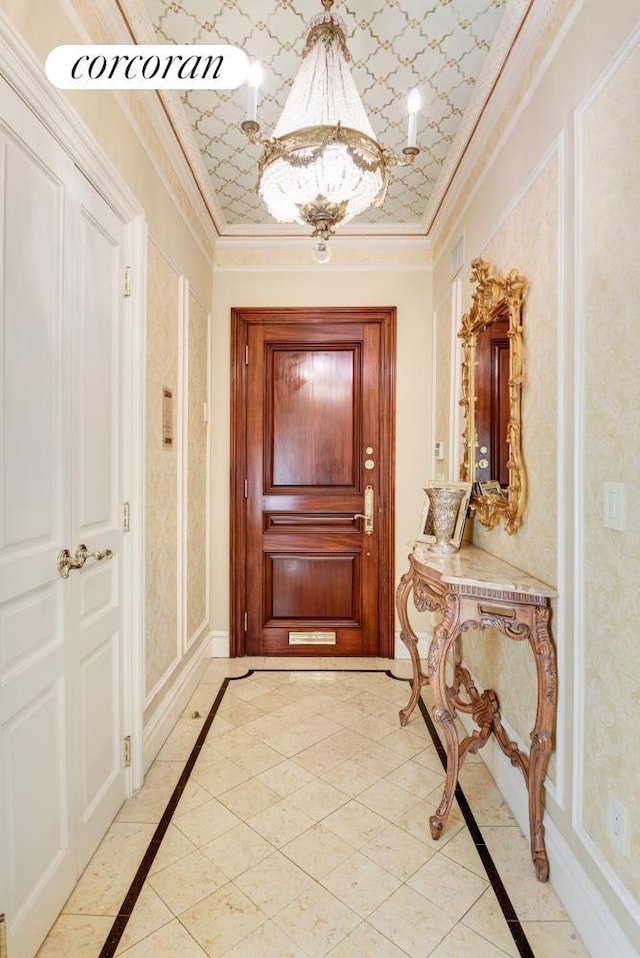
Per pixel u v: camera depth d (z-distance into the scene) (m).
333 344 3.05
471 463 2.16
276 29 1.62
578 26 1.27
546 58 1.46
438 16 1.56
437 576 1.70
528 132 1.60
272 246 3.03
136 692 1.74
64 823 1.28
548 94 1.45
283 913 1.28
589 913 1.18
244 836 1.54
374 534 3.05
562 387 1.37
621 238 1.09
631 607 1.06
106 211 1.52
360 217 2.83
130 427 1.72
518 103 1.68
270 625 3.08
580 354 1.26
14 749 1.07
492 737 1.88
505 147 1.81
